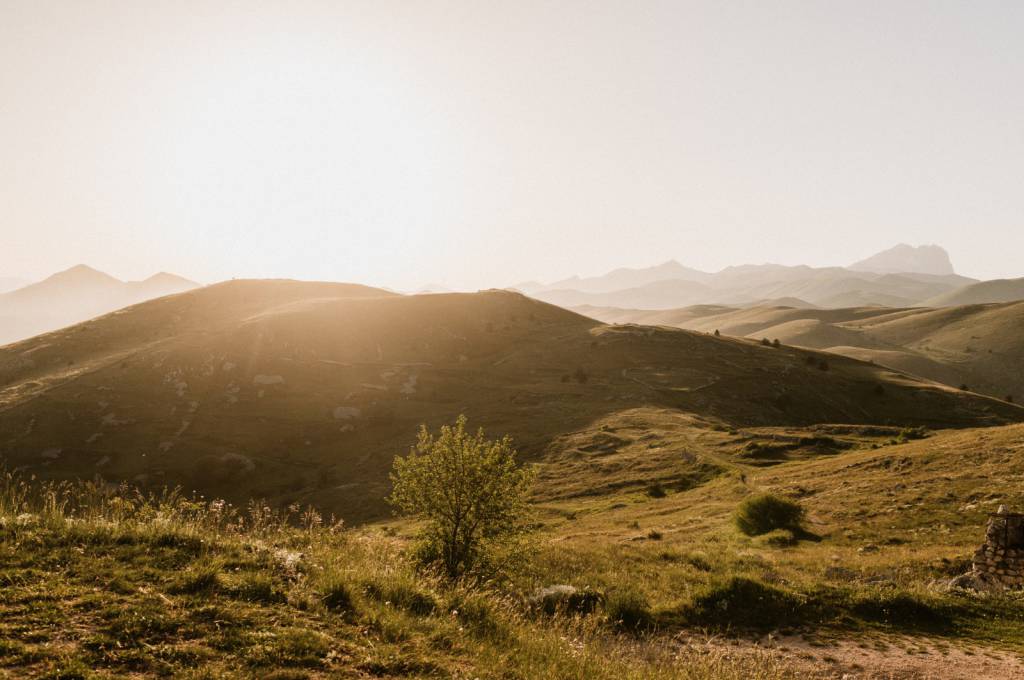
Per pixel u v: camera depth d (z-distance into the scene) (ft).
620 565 68.08
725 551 92.94
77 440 315.99
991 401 420.77
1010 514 61.00
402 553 47.21
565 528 145.07
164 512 33.12
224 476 291.58
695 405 353.72
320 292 651.66
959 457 137.28
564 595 47.24
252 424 348.79
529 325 561.02
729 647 42.34
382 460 290.76
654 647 40.32
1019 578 58.39
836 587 53.83
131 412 346.33
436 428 327.26
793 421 363.35
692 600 50.03
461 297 609.42
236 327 461.37
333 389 395.96
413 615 27.99
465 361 468.75
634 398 352.69
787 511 111.34
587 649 31.27
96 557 26.32
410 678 20.97
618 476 210.59
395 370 428.97
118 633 20.16
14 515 29.32
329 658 20.99
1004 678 38.01
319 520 45.14
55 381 375.04
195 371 395.34
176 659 19.17
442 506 48.34
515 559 49.60
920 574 70.13
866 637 45.03
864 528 105.60
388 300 570.46
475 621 29.76
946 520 100.94
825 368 456.04
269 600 25.36
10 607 20.90
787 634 45.47
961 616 49.37
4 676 16.80
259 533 37.40
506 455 50.80
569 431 291.17
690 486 188.96
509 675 23.67
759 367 440.45
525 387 388.78
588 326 570.87
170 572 25.96
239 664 19.52
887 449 180.86
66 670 17.40
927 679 37.76
